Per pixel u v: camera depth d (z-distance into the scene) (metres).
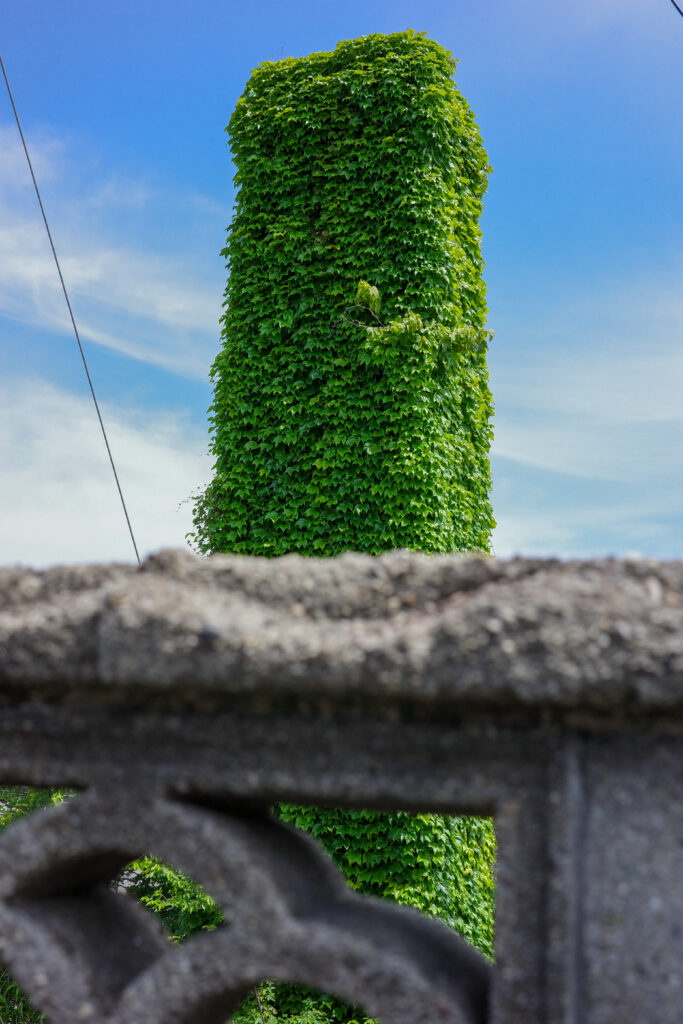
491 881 5.44
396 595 1.44
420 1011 1.30
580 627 1.23
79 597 1.51
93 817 1.47
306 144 6.09
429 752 1.37
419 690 1.26
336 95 6.10
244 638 1.32
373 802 1.44
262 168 6.12
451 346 5.77
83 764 1.50
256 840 1.49
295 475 5.68
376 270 5.79
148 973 1.42
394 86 5.99
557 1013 1.23
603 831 1.29
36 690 1.50
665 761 1.29
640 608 1.25
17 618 1.48
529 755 1.33
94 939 1.56
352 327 5.77
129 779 1.47
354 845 5.00
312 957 1.34
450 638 1.26
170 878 4.78
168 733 1.47
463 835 5.25
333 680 1.29
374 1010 1.32
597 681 1.20
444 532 5.52
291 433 5.70
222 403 5.99
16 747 1.53
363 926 1.42
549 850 1.29
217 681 1.32
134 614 1.34
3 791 4.74
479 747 1.35
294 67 6.24
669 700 1.19
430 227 5.83
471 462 5.94
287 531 5.64
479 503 6.00
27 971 1.46
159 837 1.44
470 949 1.64
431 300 5.75
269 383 5.84
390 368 5.63
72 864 1.50
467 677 1.24
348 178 5.95
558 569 1.40
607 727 1.32
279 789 1.41
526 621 1.24
